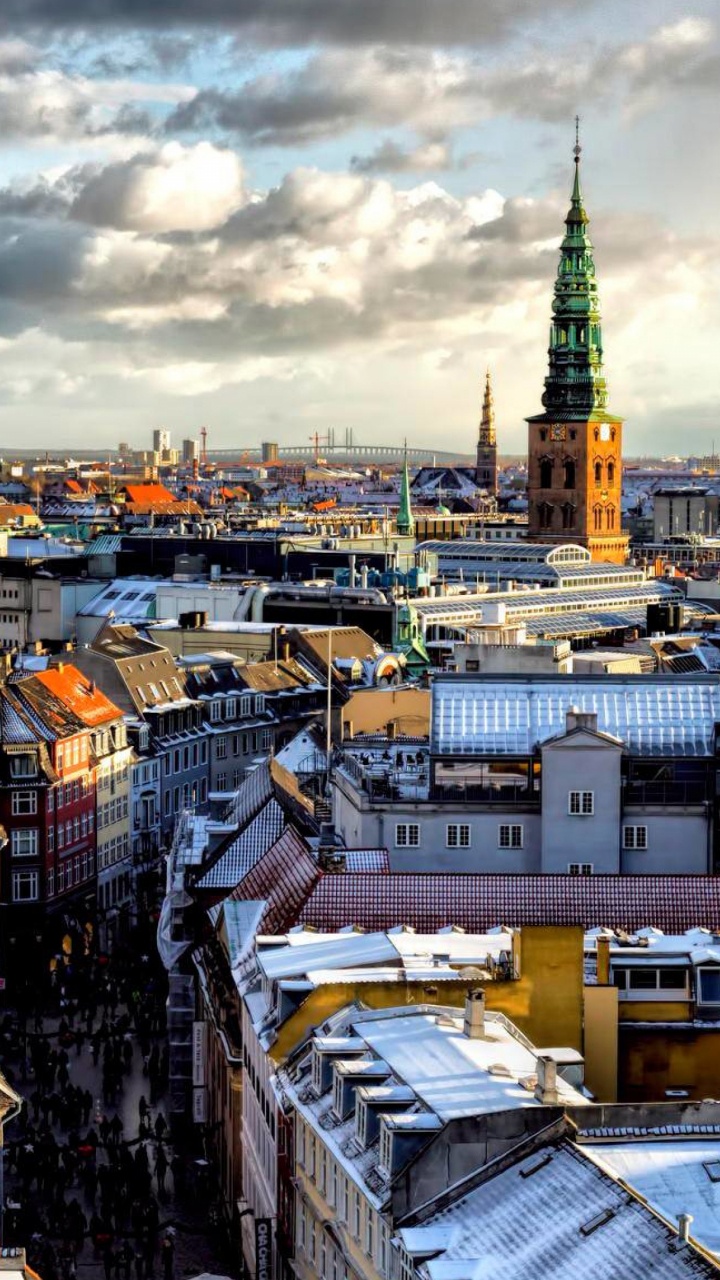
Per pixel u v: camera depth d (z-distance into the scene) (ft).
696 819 494.18
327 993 350.43
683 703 507.71
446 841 494.59
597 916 406.21
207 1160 454.81
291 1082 339.36
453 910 407.85
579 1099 287.07
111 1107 489.67
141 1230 408.05
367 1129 291.99
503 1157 268.21
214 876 502.79
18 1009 578.66
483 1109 279.28
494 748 498.28
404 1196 269.03
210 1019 456.45
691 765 495.00
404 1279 259.19
